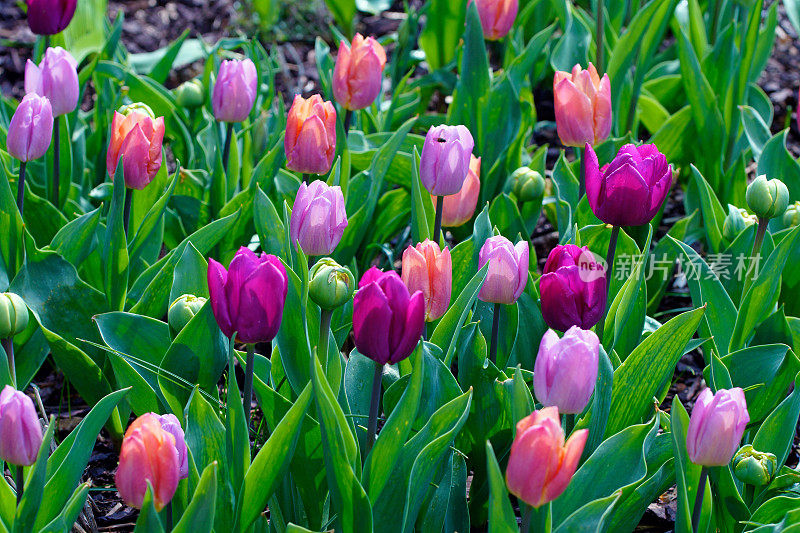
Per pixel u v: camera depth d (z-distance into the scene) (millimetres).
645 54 2184
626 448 1666
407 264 1693
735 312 1876
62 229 1867
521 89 2229
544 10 2701
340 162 1978
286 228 1746
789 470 1752
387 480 1649
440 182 1795
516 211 1986
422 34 2523
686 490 1679
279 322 1623
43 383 2025
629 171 1703
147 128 1847
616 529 1698
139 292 1888
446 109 2770
